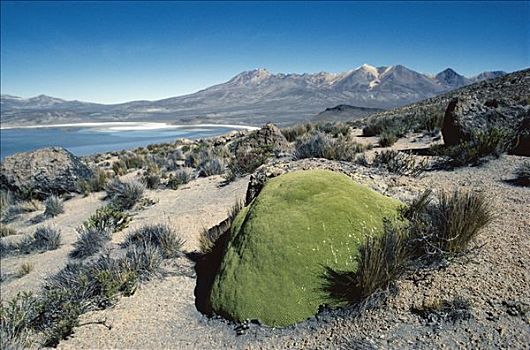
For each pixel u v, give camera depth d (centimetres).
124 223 889
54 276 640
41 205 1330
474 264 381
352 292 385
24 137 13125
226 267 444
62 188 1397
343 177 521
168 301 495
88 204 1261
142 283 557
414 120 1625
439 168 804
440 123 1377
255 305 398
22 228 1128
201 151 1741
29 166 1393
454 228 405
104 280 531
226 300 418
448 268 384
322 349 340
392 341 321
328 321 369
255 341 373
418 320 334
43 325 492
